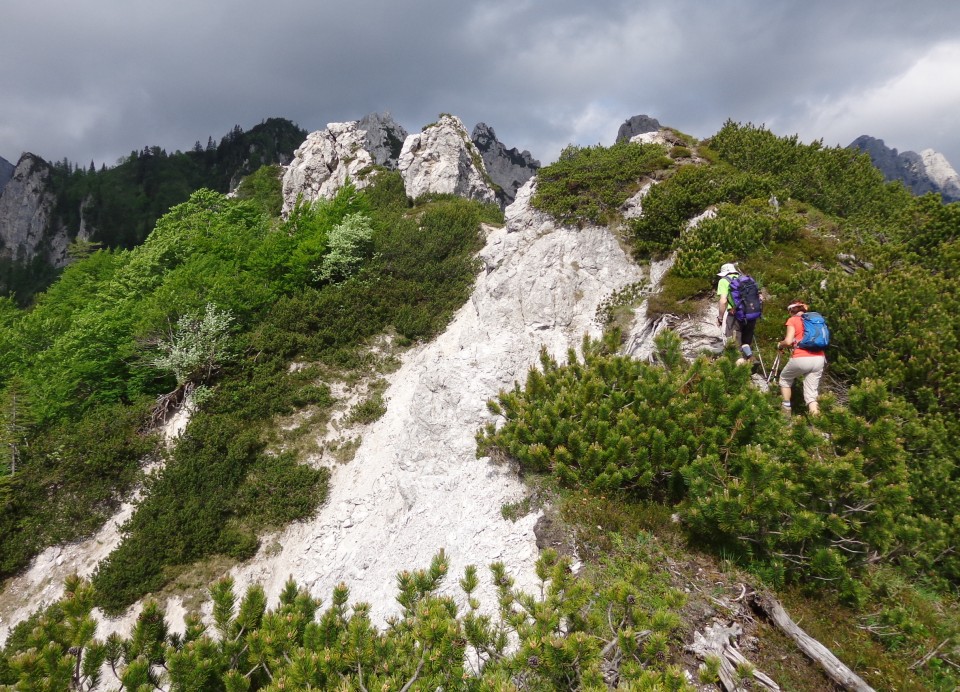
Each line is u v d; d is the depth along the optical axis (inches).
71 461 590.9
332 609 202.1
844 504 216.8
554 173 757.9
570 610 172.4
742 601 207.3
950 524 225.1
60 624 170.9
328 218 1021.2
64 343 767.1
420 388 536.7
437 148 1513.3
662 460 263.1
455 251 967.0
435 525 369.7
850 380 321.1
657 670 156.3
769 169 668.7
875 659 179.3
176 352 686.5
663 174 677.3
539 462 308.2
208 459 586.2
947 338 300.5
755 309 326.6
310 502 562.9
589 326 575.2
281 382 692.1
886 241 482.0
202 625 198.5
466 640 174.4
